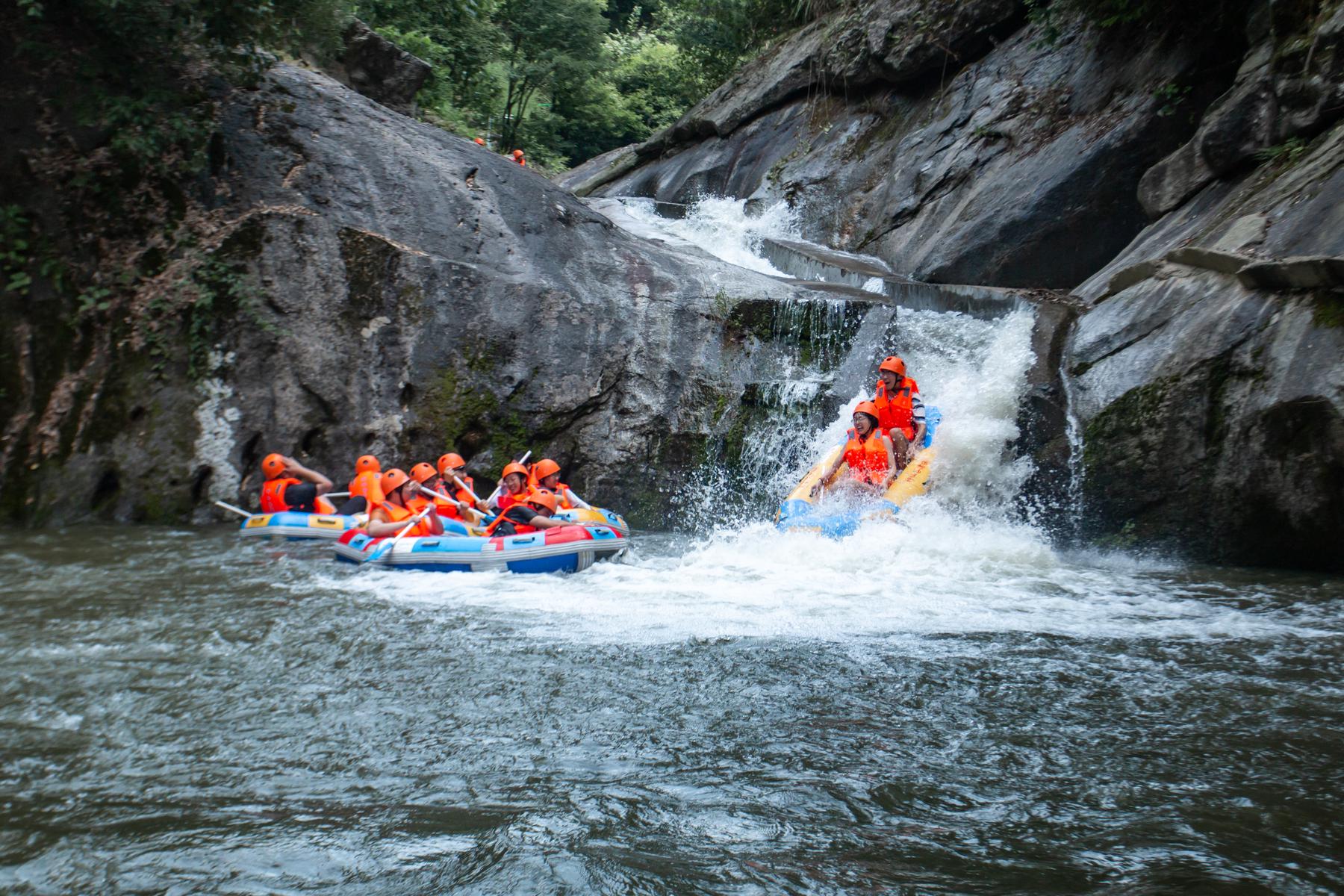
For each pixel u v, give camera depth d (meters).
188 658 5.70
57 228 11.53
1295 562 8.99
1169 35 14.84
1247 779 3.99
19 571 8.20
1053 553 9.54
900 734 4.53
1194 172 12.34
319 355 12.08
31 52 11.64
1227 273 9.84
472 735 4.50
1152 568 9.03
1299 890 3.08
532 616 6.85
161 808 3.70
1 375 11.03
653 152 25.98
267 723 4.65
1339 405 8.25
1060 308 11.66
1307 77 10.69
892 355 12.65
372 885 3.13
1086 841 3.45
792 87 22.08
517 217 13.75
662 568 8.80
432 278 12.70
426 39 24.84
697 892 3.09
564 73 32.34
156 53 12.12
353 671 5.49
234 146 12.56
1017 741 4.43
